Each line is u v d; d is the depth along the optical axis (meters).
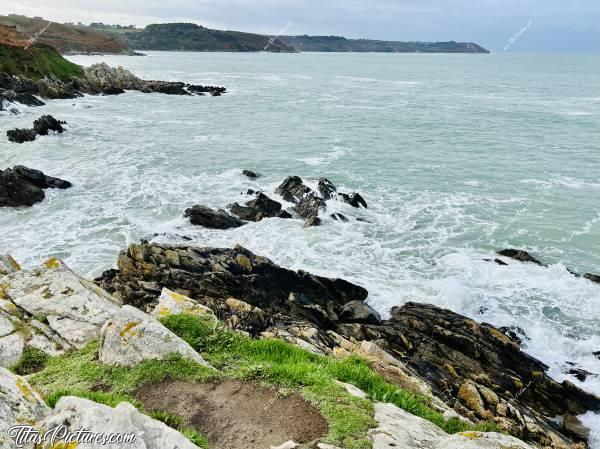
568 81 152.62
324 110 79.88
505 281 23.92
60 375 9.16
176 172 40.66
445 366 17.53
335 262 25.48
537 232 29.98
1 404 5.52
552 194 36.97
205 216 29.52
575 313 21.42
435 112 79.56
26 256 24.69
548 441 14.06
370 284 23.30
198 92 99.88
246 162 44.81
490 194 37.06
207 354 10.30
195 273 20.98
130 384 8.65
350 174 41.94
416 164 45.59
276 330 17.17
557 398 16.81
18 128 51.62
